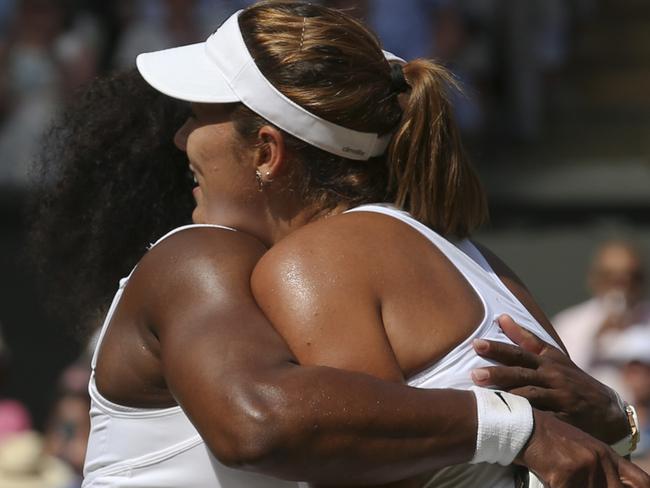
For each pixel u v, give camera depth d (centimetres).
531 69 3128
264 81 697
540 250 2686
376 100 707
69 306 902
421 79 718
